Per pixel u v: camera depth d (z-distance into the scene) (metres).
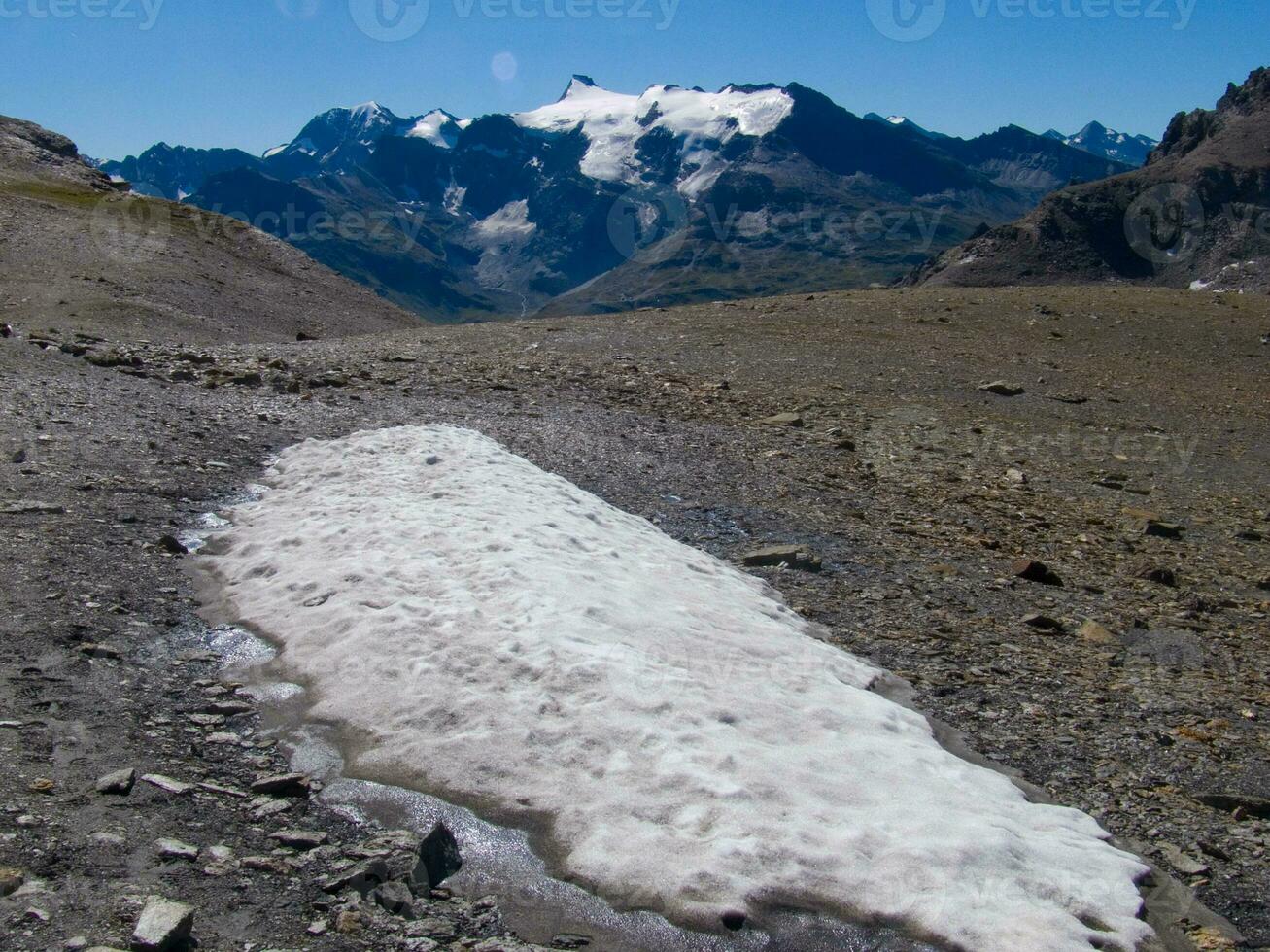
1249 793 7.95
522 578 9.36
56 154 67.00
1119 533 16.06
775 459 17.55
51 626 8.47
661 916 5.57
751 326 34.22
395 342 27.80
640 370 24.88
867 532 14.13
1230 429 25.09
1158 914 6.16
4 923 4.98
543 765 6.78
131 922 5.13
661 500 14.30
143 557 10.30
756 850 5.93
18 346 19.36
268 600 9.40
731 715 7.48
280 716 7.59
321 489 12.50
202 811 6.29
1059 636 11.15
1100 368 31.42
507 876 5.89
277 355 23.19
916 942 5.46
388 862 5.95
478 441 14.88
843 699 8.26
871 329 35.00
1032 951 5.36
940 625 10.95
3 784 6.16
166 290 35.91
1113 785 7.92
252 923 5.33
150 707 7.54
